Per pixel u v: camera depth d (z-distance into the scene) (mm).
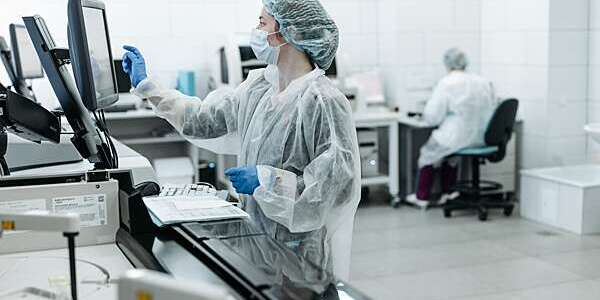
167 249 1482
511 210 4949
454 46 5652
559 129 5219
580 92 5242
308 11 2070
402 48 5477
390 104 5656
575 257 3928
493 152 4906
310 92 2025
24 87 3408
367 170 5379
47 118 1805
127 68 2275
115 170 1675
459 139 4879
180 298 771
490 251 4078
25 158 1930
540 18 5133
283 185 1926
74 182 1640
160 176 4773
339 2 5570
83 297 1263
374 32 5719
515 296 3328
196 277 1306
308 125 2018
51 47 1689
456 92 4844
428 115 5012
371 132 5344
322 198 1929
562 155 5254
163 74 5195
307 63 2166
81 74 1665
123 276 809
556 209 4594
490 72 5703
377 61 5770
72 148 2068
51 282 1338
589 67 5227
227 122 2293
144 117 4918
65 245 1606
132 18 5051
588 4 5168
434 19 5543
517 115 5410
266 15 2121
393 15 5477
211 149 2488
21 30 3479
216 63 5082
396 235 4477
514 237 4379
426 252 4078
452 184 5344
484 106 4859
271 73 2203
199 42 5254
